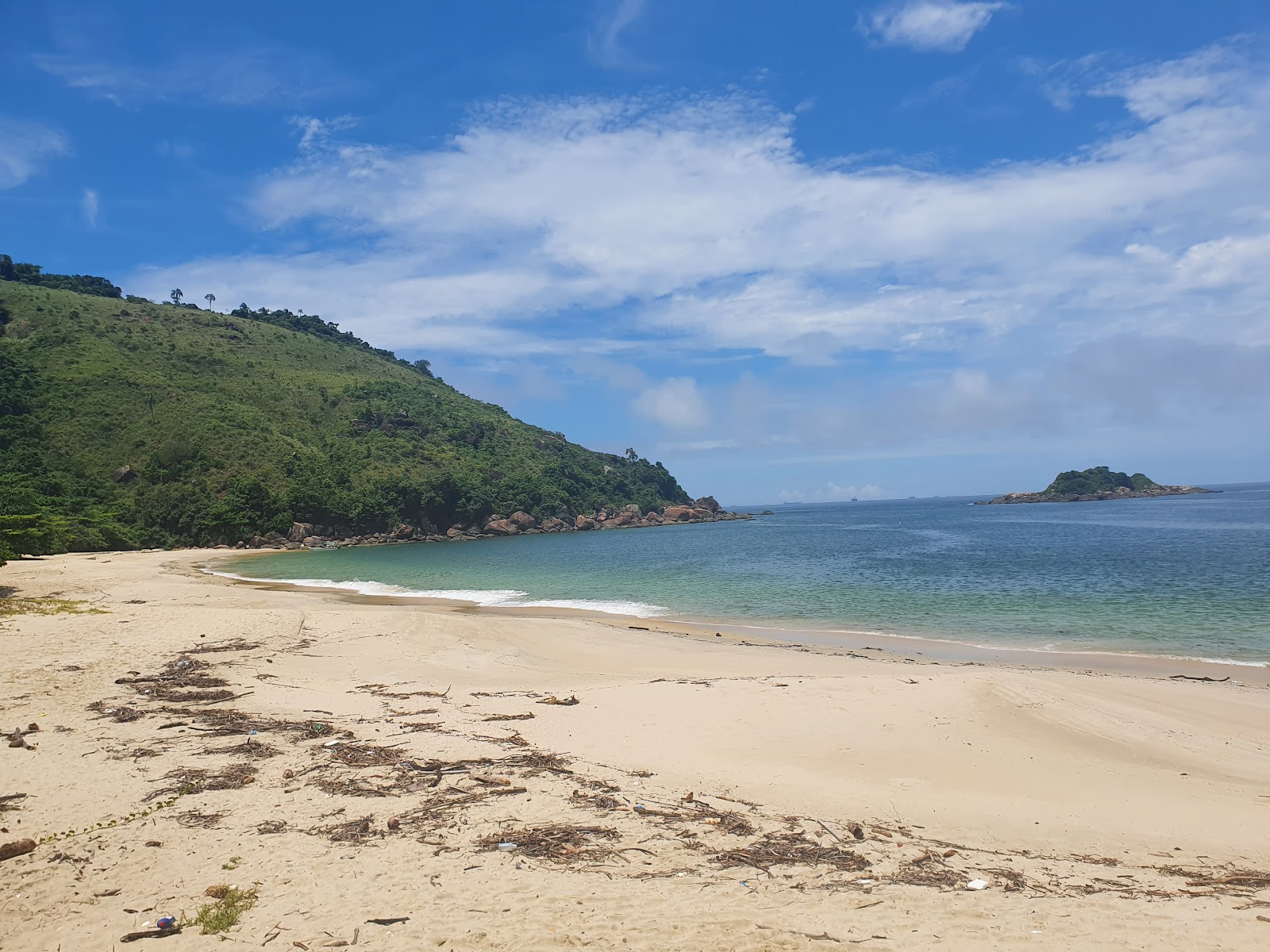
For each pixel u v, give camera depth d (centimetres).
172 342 12688
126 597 3372
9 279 15000
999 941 582
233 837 777
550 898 646
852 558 5503
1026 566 4400
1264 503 14500
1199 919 630
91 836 773
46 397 9600
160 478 8994
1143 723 1323
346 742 1139
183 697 1426
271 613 2566
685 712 1354
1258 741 1273
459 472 12088
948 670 1819
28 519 5794
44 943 571
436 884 674
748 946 567
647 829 822
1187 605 2862
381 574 5175
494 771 1015
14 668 1647
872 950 565
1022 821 912
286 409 11931
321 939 573
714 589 3875
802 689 1487
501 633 2417
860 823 884
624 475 15488
